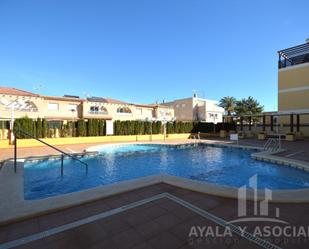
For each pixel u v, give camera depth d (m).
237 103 41.59
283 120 22.88
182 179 5.56
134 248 2.58
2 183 5.42
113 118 28.53
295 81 21.84
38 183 7.54
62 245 2.66
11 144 14.53
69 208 3.81
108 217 3.45
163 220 3.33
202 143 18.41
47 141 16.02
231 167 10.13
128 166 10.41
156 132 24.14
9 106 21.16
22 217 3.35
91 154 12.08
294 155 10.52
